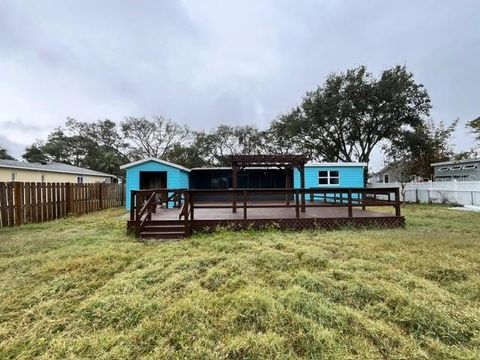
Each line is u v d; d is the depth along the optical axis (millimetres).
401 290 2924
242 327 2428
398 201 6742
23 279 3473
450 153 18328
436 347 2154
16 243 5285
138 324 2516
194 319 2516
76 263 3957
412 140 17938
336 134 21359
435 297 2809
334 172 14391
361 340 2238
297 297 2777
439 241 4914
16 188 7594
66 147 28391
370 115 19469
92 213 11148
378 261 3900
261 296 2789
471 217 8336
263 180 15055
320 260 3887
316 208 9195
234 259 3951
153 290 3088
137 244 5207
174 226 6250
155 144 29266
